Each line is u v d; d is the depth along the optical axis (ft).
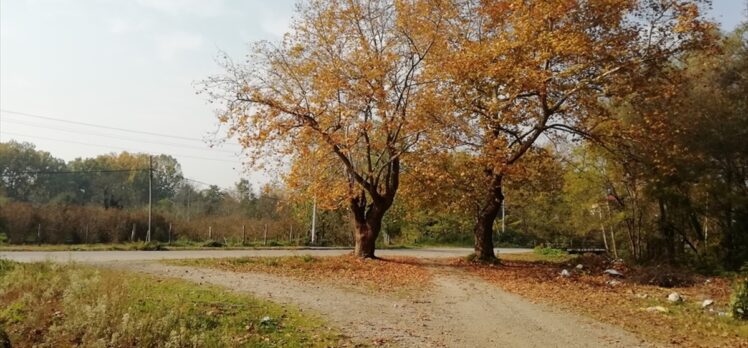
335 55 73.97
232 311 36.50
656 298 53.42
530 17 67.51
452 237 186.29
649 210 92.38
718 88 79.56
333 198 74.74
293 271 63.26
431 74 71.05
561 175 96.68
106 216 128.57
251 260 70.38
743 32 79.46
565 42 63.98
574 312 44.93
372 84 72.38
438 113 70.69
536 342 34.06
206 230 144.36
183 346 28.27
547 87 69.62
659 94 70.90
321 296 47.03
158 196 304.71
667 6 67.82
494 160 68.54
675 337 36.86
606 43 69.05
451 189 78.33
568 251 119.34
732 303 44.45
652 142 73.20
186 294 41.19
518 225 192.65
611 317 43.27
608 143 79.77
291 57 73.72
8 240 113.80
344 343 31.30
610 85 70.64
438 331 35.88
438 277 64.13
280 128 70.90
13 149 241.76
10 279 41.73
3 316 32.63
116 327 29.12
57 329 29.25
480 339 34.24
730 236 82.53
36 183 248.52
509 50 68.08
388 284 56.85
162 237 136.26
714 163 81.05
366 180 79.56
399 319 39.06
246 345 29.09
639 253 93.86
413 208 86.12
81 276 41.14
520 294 53.72
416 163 73.20
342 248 132.77
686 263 85.15
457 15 76.59
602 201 97.30
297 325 34.76
